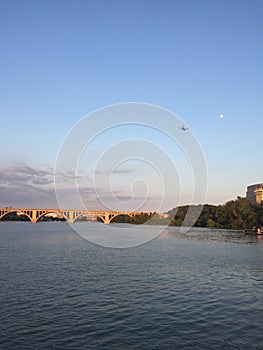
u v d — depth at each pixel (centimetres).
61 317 1903
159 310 2056
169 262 3959
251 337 1653
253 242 6994
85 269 3372
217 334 1688
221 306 2150
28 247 5412
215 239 7775
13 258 4109
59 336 1645
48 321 1838
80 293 2409
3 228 12106
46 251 4881
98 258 4212
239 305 2177
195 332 1712
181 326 1791
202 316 1955
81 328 1747
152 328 1761
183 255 4662
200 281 2877
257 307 2134
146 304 2175
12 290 2459
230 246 6084
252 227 11781
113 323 1825
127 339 1620
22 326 1761
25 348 1512
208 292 2505
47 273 3125
